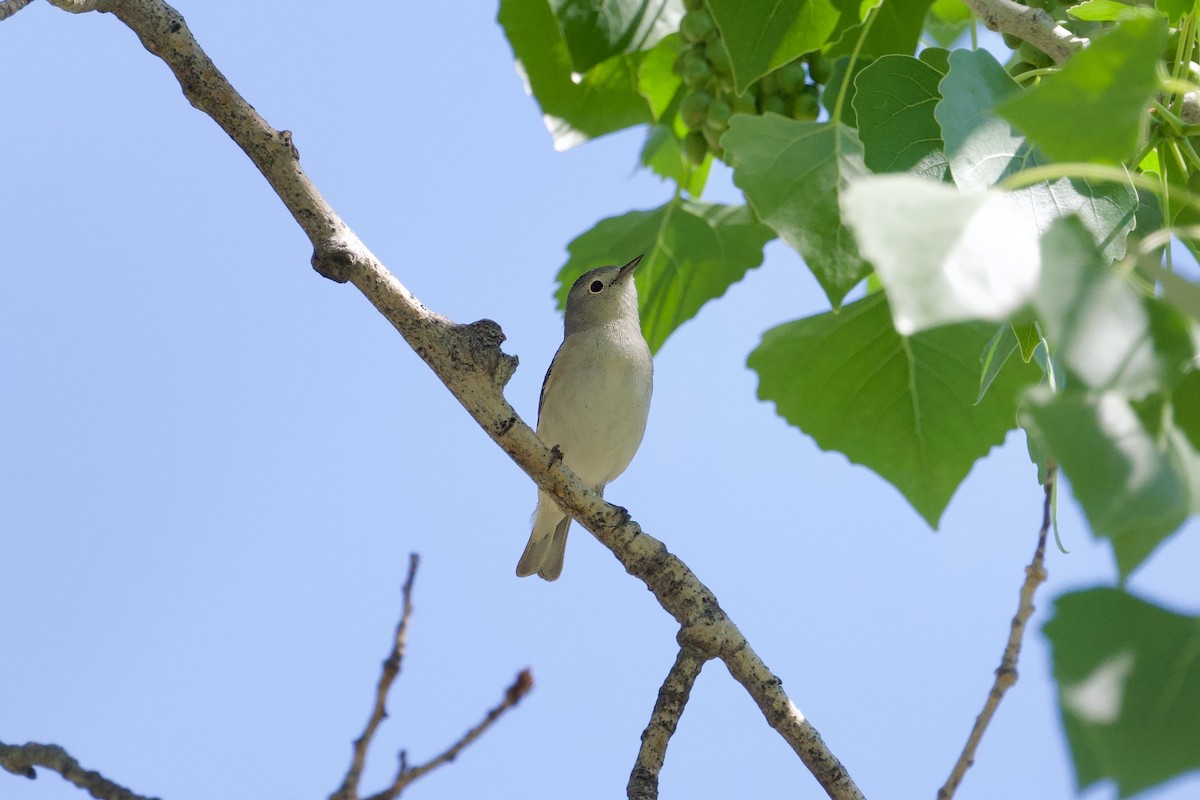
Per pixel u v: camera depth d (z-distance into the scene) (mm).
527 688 5395
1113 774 3205
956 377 10406
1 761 5645
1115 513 3398
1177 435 3854
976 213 3730
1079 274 3680
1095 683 3301
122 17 7746
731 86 9898
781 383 10703
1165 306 3713
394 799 5277
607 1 10172
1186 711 3240
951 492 10641
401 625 5594
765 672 7570
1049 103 4156
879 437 10664
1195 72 7250
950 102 6918
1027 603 6273
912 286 3592
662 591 7789
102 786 5531
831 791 7340
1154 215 7059
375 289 7863
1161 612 3381
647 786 7355
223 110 7809
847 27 8297
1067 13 8445
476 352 7867
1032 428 3623
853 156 8312
